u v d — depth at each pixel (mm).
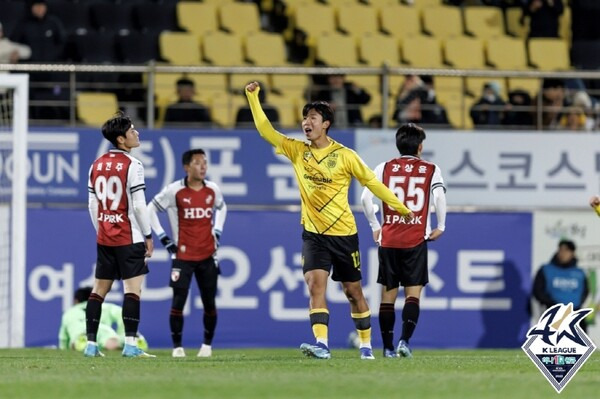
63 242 55375
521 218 56938
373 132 58469
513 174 59125
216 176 57938
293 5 72938
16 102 51875
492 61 71750
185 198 45594
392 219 40219
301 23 71812
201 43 69312
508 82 67500
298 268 56438
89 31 69312
